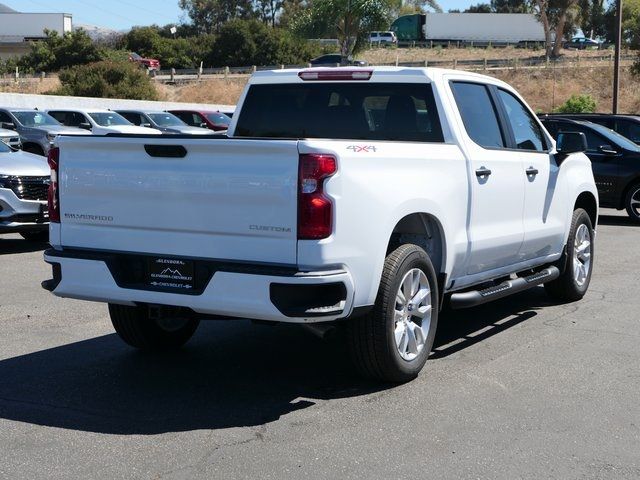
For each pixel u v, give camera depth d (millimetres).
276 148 4812
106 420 5004
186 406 5254
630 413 5184
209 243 5047
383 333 5328
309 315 4809
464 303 6164
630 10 61312
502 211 6676
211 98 55906
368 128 6520
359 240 5008
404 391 5555
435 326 5887
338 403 5312
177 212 5121
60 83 51438
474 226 6285
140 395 5469
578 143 7539
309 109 6734
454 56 71438
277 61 73875
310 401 5352
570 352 6559
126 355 6406
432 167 5742
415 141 6301
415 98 6316
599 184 15492
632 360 6348
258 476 4219
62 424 4934
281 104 6840
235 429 4859
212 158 5000
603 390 5621
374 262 5137
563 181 7789
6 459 4430
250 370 6035
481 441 4703
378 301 5312
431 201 5676
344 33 49188
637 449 4621
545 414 5148
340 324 5555
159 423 4957
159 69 72812
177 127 24844
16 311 7828
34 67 67062
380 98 6461
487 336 7059
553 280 8141
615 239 13289
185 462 4391
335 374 5941
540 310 8086
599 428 4926
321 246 4801
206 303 4996
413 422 4984
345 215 4906
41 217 11203
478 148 6406
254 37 74875
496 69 59781
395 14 49875
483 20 78938
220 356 6402
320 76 6621
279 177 4824
